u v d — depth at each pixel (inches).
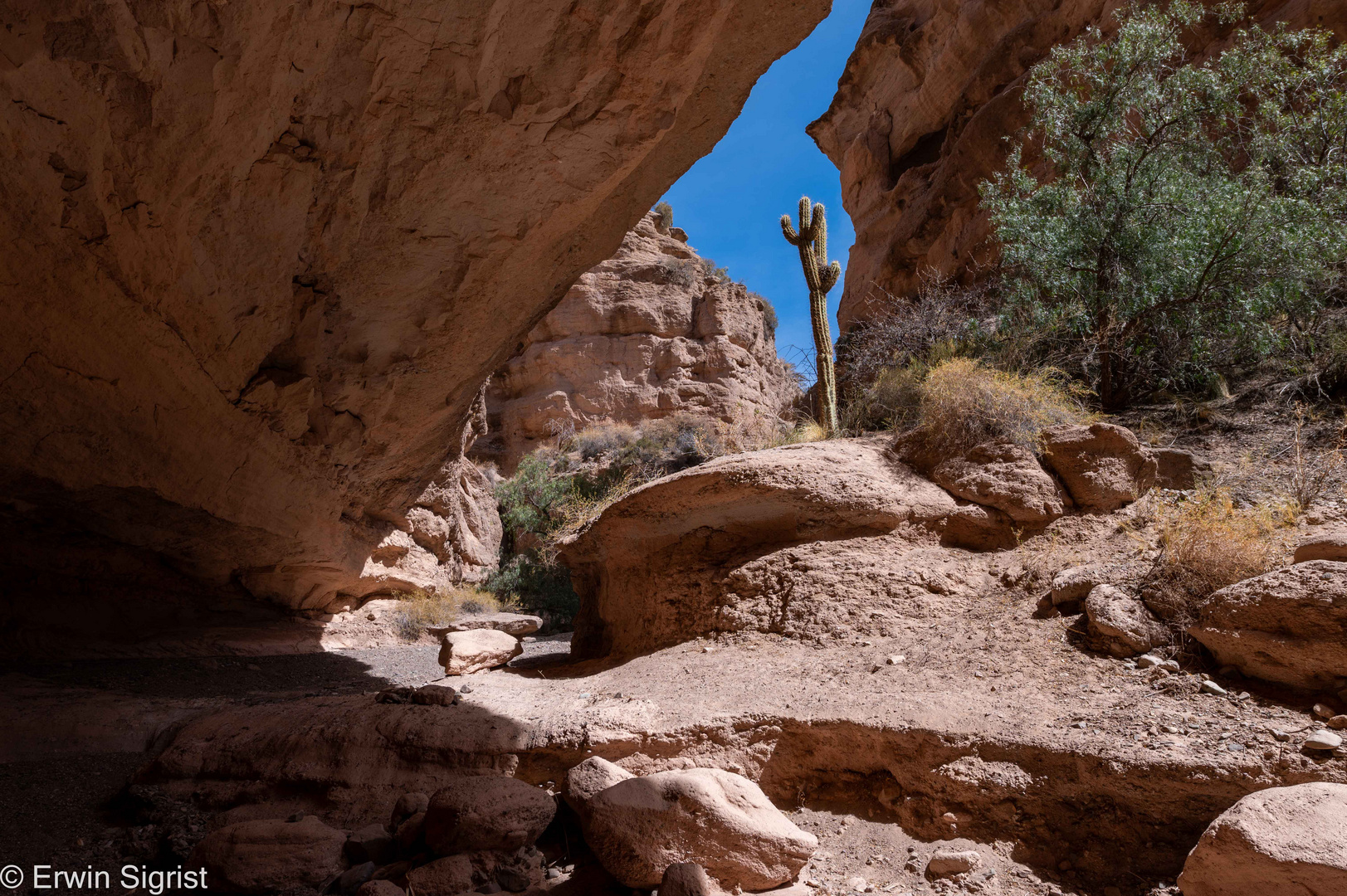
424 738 162.7
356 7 159.3
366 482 361.1
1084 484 196.4
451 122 190.4
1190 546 152.6
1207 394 250.8
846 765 139.4
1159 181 280.5
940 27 618.2
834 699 150.5
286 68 164.4
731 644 196.2
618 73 186.1
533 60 178.5
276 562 347.3
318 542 352.2
